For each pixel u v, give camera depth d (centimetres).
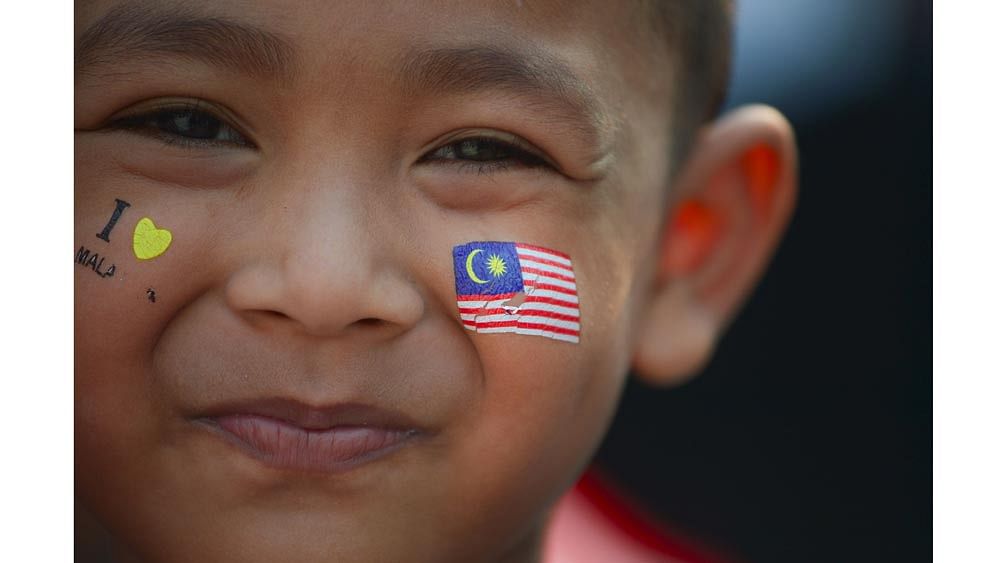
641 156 189
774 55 291
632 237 189
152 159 163
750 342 315
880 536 302
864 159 297
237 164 162
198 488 169
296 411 166
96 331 164
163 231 162
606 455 315
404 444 171
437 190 167
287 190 160
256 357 164
